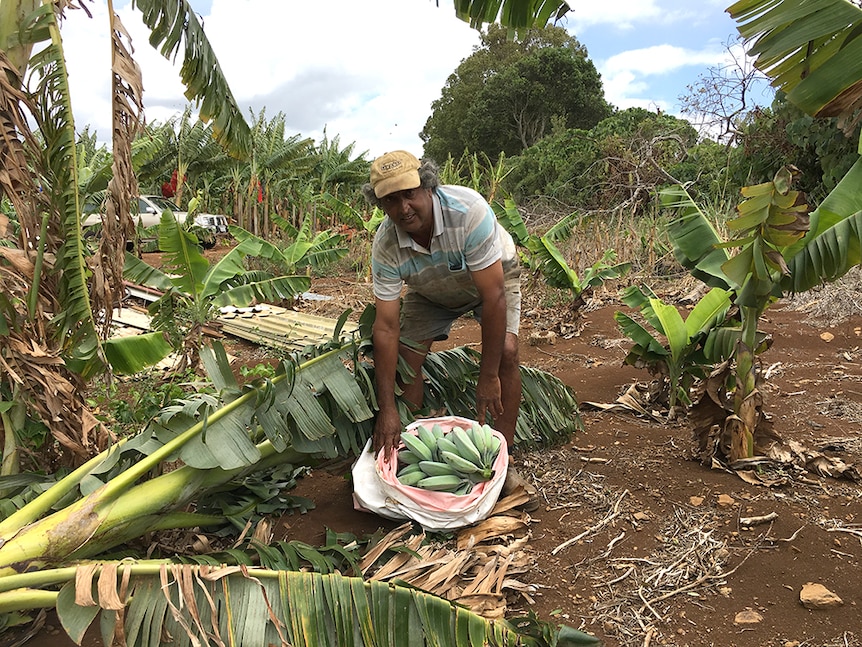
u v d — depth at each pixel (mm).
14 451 2844
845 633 2361
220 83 3668
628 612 2541
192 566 2074
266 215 18375
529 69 33938
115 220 2758
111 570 2041
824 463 3594
